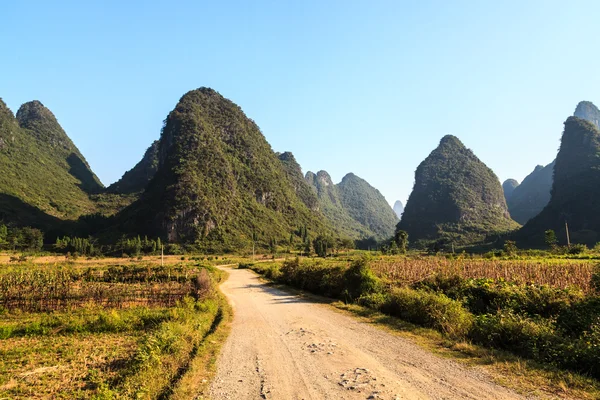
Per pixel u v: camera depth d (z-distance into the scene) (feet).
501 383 21.79
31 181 547.08
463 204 578.66
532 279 63.57
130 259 287.69
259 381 24.31
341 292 67.46
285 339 36.86
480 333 32.22
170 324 39.99
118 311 55.93
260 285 108.68
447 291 50.67
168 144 566.36
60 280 74.08
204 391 22.85
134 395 21.83
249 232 454.81
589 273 63.31
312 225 628.69
